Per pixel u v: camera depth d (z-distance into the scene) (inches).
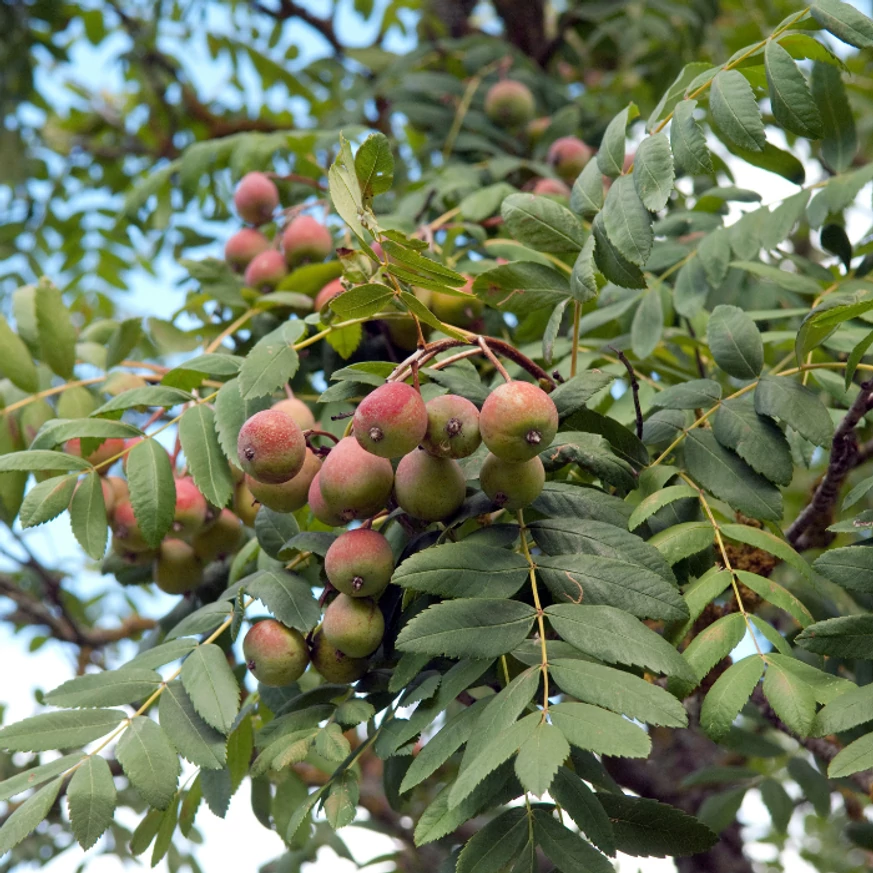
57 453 25.6
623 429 25.1
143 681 23.7
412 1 52.5
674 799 36.5
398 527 25.0
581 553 22.7
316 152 41.0
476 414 22.5
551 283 25.8
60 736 22.8
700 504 25.0
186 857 36.4
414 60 44.2
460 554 22.3
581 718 19.9
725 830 38.1
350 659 24.0
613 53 49.3
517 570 22.3
